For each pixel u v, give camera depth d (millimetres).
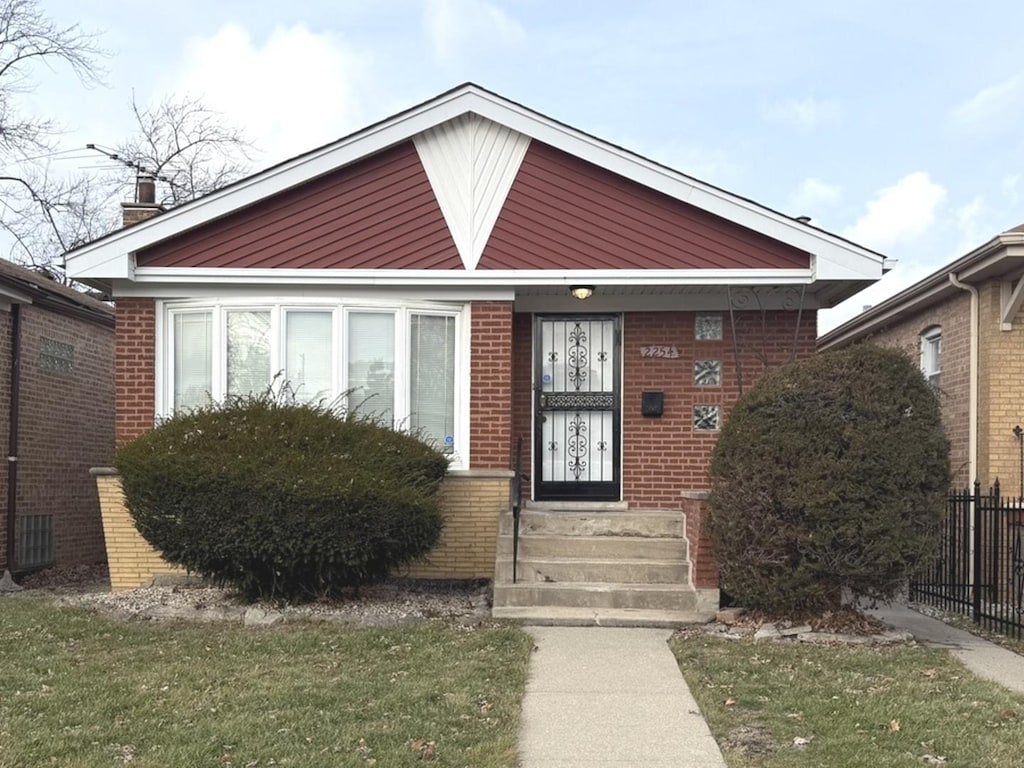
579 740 5371
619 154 10148
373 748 5090
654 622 8383
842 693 6250
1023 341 10656
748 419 8094
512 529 9906
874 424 7750
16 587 11938
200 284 10203
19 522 12578
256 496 8125
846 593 8852
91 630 8008
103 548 15172
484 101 10172
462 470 10164
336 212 10258
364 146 10141
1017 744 5258
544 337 11539
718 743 5328
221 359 10203
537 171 10359
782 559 7879
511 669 6742
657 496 11297
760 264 10227
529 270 10234
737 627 8273
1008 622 8461
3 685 6270
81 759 4867
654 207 10312
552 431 11461
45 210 27000
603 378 11469
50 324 13484
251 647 7371
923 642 8023
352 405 10211
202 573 8648
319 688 6188
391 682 6367
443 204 10312
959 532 10555
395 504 8273
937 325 12500
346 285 10211
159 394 10273
